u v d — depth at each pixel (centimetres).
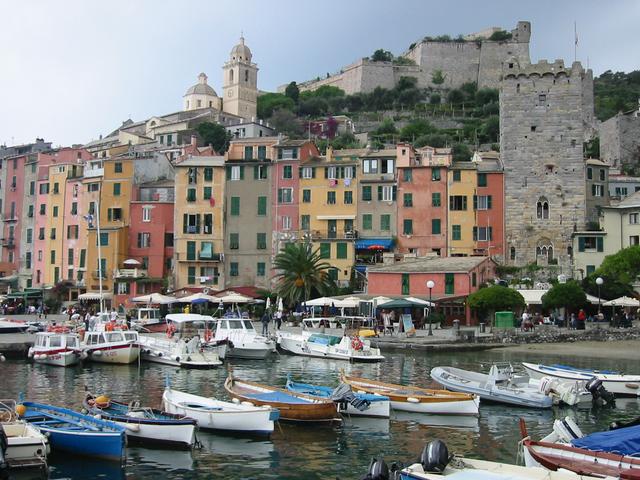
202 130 18188
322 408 3394
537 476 2081
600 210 10131
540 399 3853
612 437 2267
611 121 15812
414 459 2866
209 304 9338
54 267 11425
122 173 10819
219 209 10156
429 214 9712
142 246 10450
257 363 5819
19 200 12188
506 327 7119
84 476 2611
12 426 2650
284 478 2625
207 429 3253
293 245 8894
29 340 6450
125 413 3206
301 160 10112
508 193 9675
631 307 8344
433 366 5484
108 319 7319
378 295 8544
